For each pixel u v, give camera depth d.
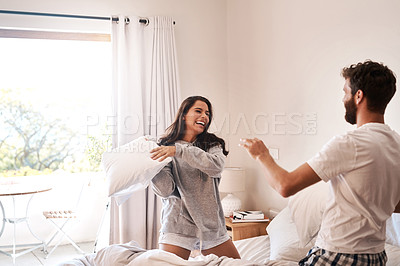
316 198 2.57
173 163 2.25
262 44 3.84
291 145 3.48
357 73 1.54
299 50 3.35
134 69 3.93
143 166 2.21
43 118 4.63
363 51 2.73
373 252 1.50
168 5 4.18
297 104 3.39
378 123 1.52
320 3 3.11
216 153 2.25
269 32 3.73
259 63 3.89
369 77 1.51
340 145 1.45
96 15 3.91
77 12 3.86
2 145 4.50
